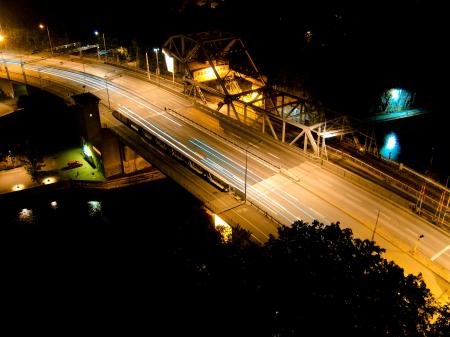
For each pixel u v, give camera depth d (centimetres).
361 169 8156
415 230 5872
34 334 5747
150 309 5609
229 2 15088
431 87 11931
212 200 6325
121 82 11688
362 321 3228
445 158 10200
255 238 5488
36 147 10306
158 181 9262
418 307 3297
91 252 7250
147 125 8950
